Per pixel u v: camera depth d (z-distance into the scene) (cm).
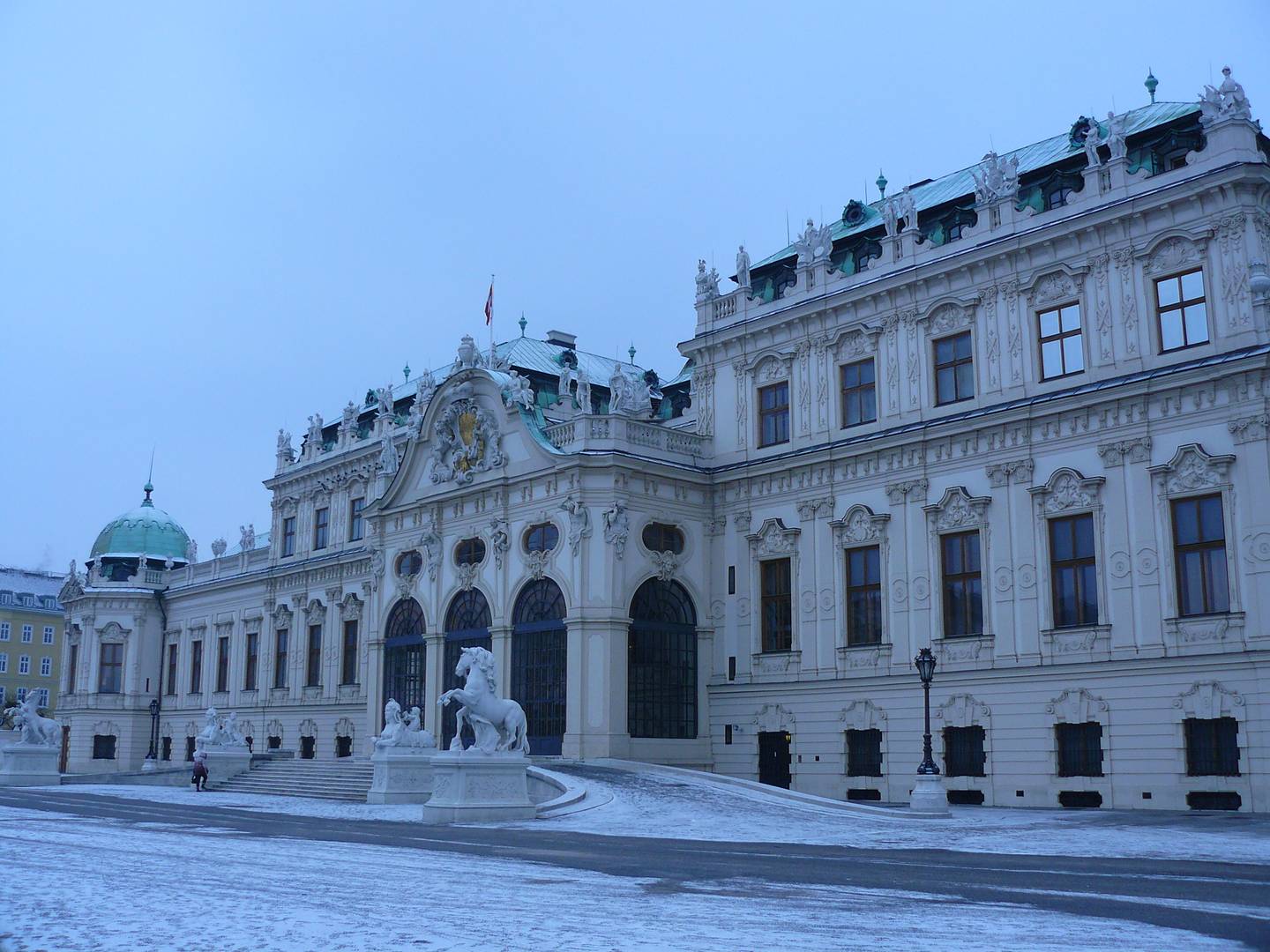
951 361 4531
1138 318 3988
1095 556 3972
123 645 8938
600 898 1524
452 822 3055
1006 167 4459
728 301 5369
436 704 5488
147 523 9550
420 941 1190
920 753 4356
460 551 5525
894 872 1848
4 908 1459
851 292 4809
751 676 4981
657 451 5166
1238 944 1154
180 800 4500
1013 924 1290
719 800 3541
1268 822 3075
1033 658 4078
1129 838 2538
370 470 7150
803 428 4981
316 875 1819
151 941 1205
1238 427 3662
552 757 4847
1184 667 3694
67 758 8906
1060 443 4122
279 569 7725
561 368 6706
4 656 13575
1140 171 4072
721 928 1262
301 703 7375
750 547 5069
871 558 4653
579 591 4872
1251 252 3759
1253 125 3856
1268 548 3559
